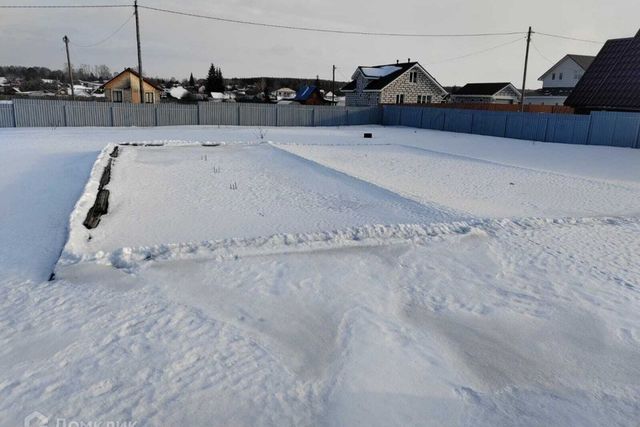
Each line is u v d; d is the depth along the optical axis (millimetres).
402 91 45219
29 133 24531
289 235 7062
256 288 5543
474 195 11734
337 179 12719
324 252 6750
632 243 7867
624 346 4648
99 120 29703
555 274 6379
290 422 3381
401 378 3971
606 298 5676
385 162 17141
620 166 17516
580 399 3814
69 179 11688
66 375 3770
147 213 8914
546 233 8188
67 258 6039
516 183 13555
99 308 4914
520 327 4934
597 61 26859
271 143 20812
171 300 5156
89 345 4211
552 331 4879
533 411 3641
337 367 4082
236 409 3477
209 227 8078
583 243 7750
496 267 6547
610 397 3857
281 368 4020
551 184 13516
